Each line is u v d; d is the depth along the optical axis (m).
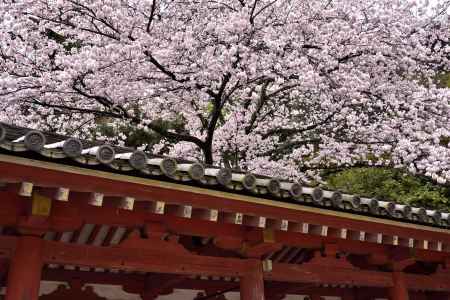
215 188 3.58
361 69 10.31
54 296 5.22
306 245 4.87
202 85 9.59
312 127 11.85
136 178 3.21
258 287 4.45
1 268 4.54
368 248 5.38
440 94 10.16
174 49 8.80
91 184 3.13
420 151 10.52
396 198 13.04
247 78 9.29
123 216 3.80
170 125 12.94
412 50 10.05
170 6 9.53
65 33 9.63
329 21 9.98
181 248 4.18
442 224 5.14
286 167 11.22
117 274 5.59
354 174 14.13
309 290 6.95
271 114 12.73
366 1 10.06
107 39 9.27
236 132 11.43
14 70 9.33
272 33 8.97
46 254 3.58
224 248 4.42
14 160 2.78
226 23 8.65
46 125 10.71
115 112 10.23
